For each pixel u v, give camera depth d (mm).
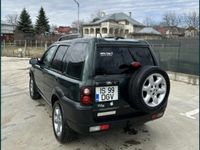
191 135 4582
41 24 68812
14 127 4812
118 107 3641
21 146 4012
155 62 4148
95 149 3928
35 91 6668
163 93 3838
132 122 3756
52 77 4539
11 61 21094
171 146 4105
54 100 4547
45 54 5730
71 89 3631
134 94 3541
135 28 73875
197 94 8117
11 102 6621
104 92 3516
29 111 5816
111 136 4406
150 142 4230
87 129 3465
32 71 6633
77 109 3420
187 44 10859
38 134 4469
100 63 3566
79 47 3887
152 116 3932
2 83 9648
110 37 4004
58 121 4152
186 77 10367
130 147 4023
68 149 3906
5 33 68688
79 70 3596
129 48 3918
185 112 6059
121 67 3703
